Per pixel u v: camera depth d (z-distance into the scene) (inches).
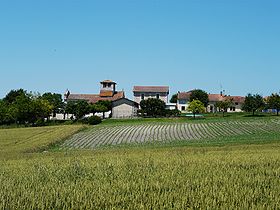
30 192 558.3
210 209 455.5
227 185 577.0
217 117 4906.5
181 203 480.7
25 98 5032.0
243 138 2711.6
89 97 6456.7
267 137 2721.5
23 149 2058.3
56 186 616.4
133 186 595.5
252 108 5467.5
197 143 2417.6
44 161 1150.3
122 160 1042.1
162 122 4264.3
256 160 932.0
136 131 3531.0
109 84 6412.4
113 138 3051.2
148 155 1253.7
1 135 3127.5
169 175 702.5
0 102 5123.0
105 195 535.5
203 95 6737.2
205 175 696.4
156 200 498.9
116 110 5743.1
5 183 645.9
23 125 4598.9
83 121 4574.3
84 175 757.9
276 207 459.8
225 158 1008.9
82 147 2487.7
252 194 523.5
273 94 5428.2
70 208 479.8
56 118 5787.4
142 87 6638.8
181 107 6830.7
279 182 620.7
